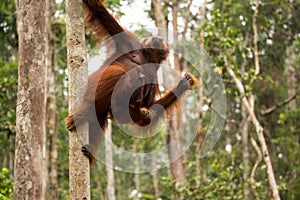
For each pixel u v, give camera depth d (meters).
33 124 6.30
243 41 16.25
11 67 12.84
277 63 17.27
